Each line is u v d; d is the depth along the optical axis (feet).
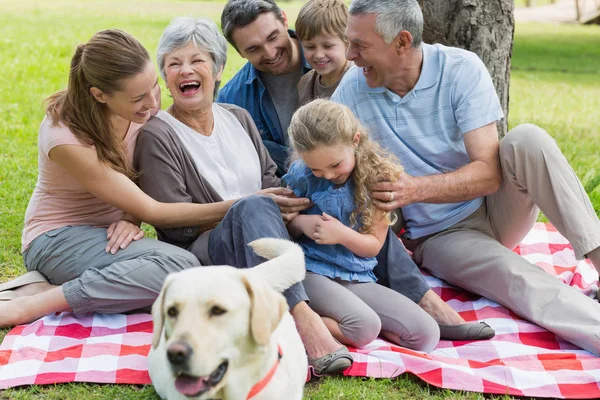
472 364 12.53
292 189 13.87
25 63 40.24
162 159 13.89
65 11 66.08
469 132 14.40
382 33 13.78
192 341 8.56
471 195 14.21
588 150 28.17
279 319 9.41
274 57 16.14
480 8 18.57
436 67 14.52
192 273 9.21
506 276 14.05
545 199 13.82
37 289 13.92
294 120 12.73
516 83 44.83
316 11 15.52
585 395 11.67
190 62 13.93
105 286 13.21
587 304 13.24
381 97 14.82
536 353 12.83
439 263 15.11
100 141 13.33
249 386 9.62
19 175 22.48
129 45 12.92
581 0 88.17
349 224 13.24
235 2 15.94
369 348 12.89
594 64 52.75
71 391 11.58
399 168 13.39
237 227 12.82
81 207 14.24
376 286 13.53
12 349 12.33
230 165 14.76
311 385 11.95
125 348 12.62
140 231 14.08
